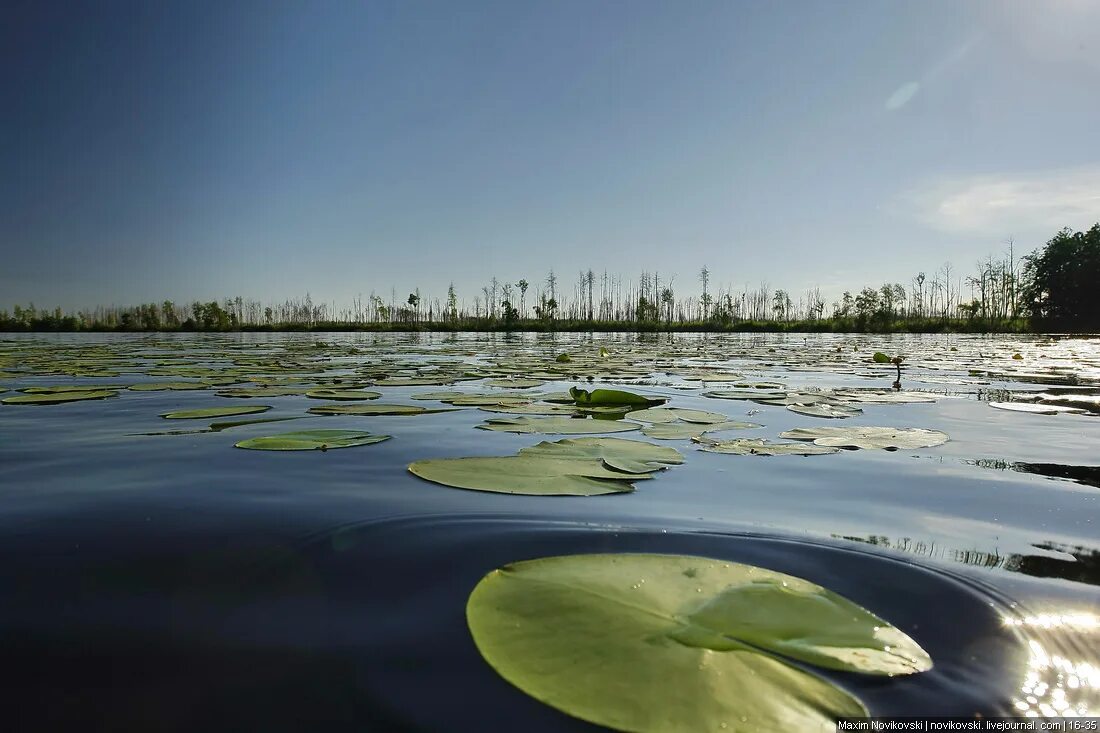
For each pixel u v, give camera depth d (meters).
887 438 2.85
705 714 0.78
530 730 0.78
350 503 1.78
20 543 1.43
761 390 4.93
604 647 0.93
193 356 9.89
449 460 2.25
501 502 1.80
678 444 2.71
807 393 4.68
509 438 2.88
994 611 1.11
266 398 4.32
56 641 1.01
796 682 0.85
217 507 1.73
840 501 1.86
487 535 1.52
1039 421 3.43
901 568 1.32
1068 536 1.55
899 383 5.68
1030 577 1.27
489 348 13.66
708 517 1.69
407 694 0.86
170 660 0.96
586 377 6.17
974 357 10.34
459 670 0.91
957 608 1.12
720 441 2.76
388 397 4.37
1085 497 1.91
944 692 0.85
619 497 1.88
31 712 0.83
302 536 1.50
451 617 1.09
